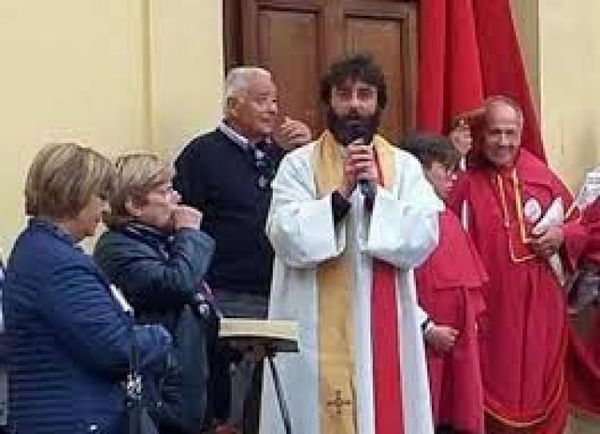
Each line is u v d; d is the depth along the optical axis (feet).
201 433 24.02
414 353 25.17
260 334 23.94
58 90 27.81
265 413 25.17
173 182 28.12
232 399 26.89
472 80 33.09
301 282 25.12
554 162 35.32
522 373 30.83
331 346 24.93
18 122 27.32
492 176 31.24
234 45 31.91
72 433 19.85
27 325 20.04
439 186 28.27
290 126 28.63
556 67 35.58
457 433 28.40
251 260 27.76
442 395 28.25
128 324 20.31
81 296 19.90
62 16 27.91
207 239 23.66
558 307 31.45
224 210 27.86
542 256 31.19
